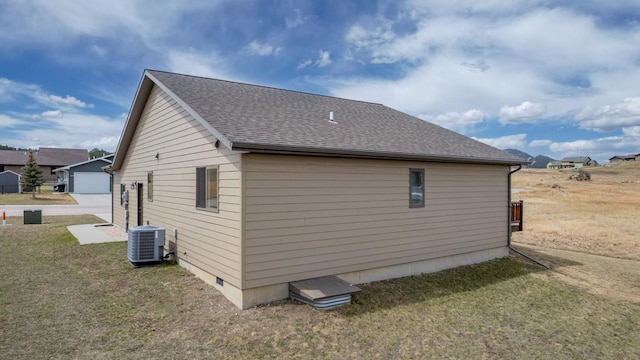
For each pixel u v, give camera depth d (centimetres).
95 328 527
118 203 1458
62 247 1063
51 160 5247
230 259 625
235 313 576
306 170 661
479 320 605
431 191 867
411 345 504
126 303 620
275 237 625
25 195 3384
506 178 1057
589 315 646
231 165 621
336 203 702
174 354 456
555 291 773
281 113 816
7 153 5116
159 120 969
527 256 1055
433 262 873
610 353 507
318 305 600
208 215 706
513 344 522
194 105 717
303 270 659
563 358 486
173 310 589
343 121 901
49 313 579
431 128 1134
